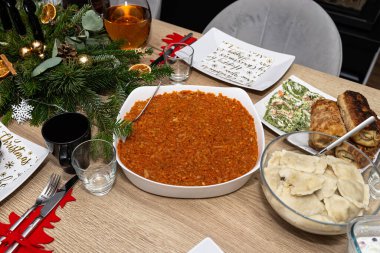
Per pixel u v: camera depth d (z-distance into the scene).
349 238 0.52
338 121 0.75
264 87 0.91
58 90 0.82
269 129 0.82
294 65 1.03
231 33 1.25
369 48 1.93
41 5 0.95
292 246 0.60
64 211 0.64
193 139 0.74
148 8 1.03
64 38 0.92
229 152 0.71
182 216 0.64
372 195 0.61
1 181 0.67
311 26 1.13
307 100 0.88
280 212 0.59
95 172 0.70
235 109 0.81
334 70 1.09
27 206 0.65
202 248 0.58
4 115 0.83
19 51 0.83
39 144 0.77
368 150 0.73
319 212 0.57
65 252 0.58
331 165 0.63
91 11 0.94
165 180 0.66
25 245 0.58
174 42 1.11
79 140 0.66
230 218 0.63
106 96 0.92
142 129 0.76
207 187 0.62
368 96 0.92
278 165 0.65
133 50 0.95
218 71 0.98
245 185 0.69
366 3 1.95
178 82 0.95
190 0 2.30
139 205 0.65
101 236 0.60
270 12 1.20
